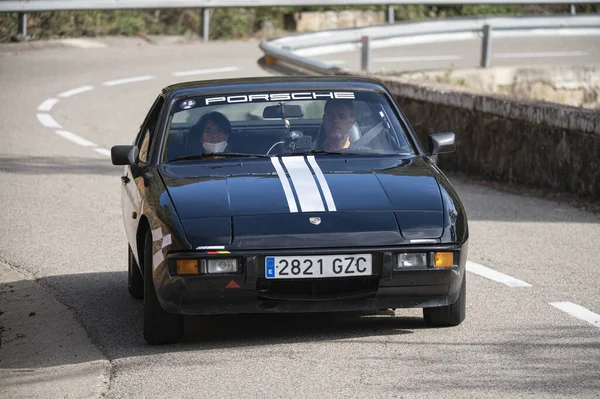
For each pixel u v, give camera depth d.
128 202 16.83
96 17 65.25
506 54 57.25
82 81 48.75
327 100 16.81
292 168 15.33
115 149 16.66
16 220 24.80
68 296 17.86
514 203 26.61
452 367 12.83
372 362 13.12
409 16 81.06
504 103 29.48
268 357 13.52
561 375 12.44
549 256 20.28
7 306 17.31
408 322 15.26
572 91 49.78
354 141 16.44
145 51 58.03
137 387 12.41
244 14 72.31
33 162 32.97
